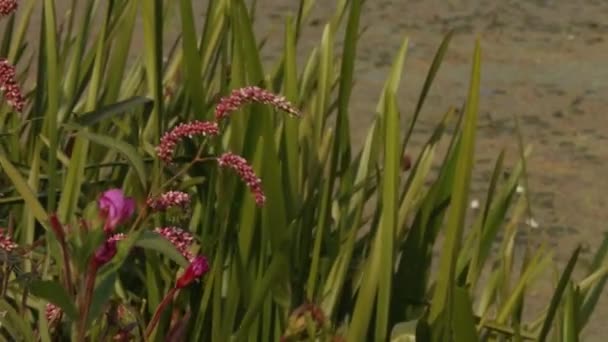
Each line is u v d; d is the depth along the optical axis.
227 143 1.75
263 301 1.50
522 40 4.43
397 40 4.36
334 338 1.45
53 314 1.43
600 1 4.81
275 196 1.55
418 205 1.76
